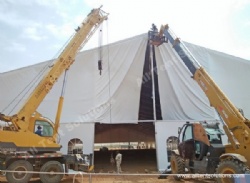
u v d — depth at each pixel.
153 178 12.34
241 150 8.21
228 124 8.70
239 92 17.89
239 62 18.53
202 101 17.31
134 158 22.69
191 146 11.20
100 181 11.48
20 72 15.89
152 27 15.00
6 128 10.46
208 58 18.02
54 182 10.55
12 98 15.52
